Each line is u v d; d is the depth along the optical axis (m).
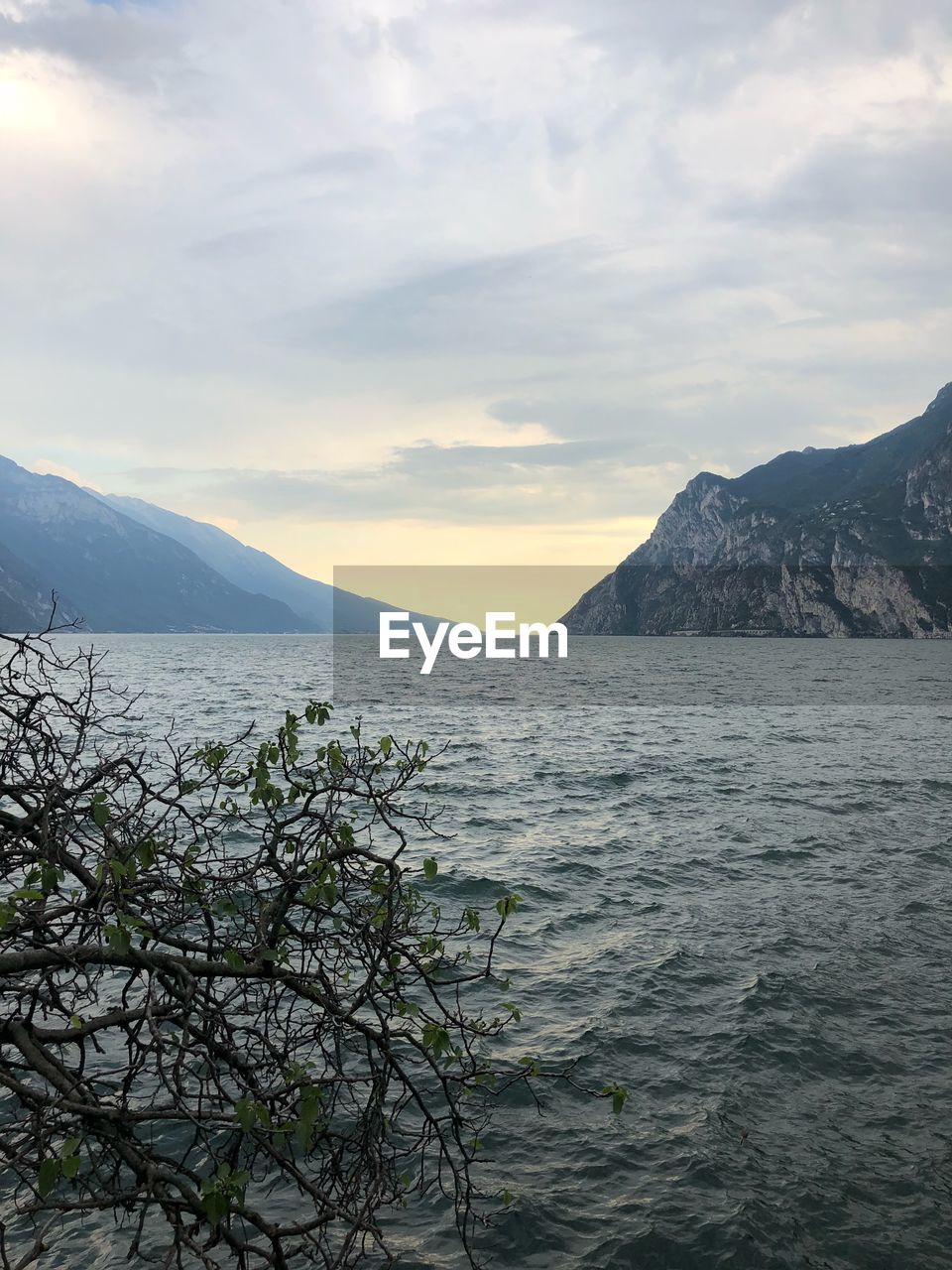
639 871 18.41
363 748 5.67
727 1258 7.55
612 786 28.25
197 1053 4.54
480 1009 11.73
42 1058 3.78
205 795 18.41
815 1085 10.19
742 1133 9.24
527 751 35.78
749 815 24.16
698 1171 8.62
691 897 16.80
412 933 5.33
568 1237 7.75
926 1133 9.30
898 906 16.39
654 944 14.27
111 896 4.46
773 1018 11.70
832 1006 12.11
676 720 50.12
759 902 16.55
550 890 16.97
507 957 13.61
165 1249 7.41
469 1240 7.69
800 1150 8.99
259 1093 4.64
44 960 4.08
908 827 22.83
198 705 49.12
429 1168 8.57
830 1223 7.98
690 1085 10.12
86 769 5.06
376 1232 4.55
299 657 143.12
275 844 5.21
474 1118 9.38
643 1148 8.98
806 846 20.69
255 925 5.18
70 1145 3.73
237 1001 8.85
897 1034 11.38
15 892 4.02
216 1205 3.70
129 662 108.69
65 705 5.16
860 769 32.50
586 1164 8.73
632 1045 10.96
